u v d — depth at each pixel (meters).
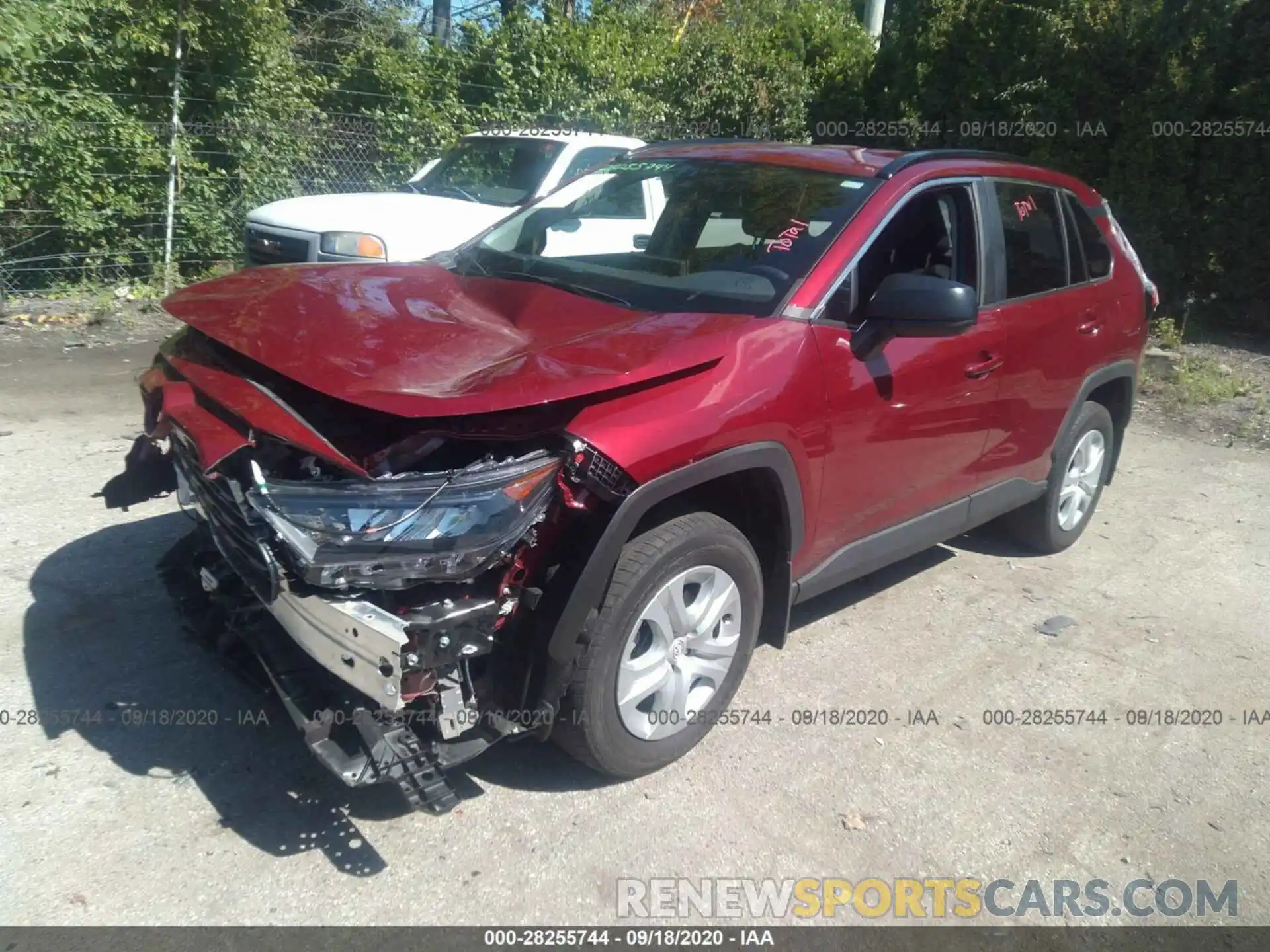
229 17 9.97
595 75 12.63
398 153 11.43
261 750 3.54
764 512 3.72
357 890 2.99
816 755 3.79
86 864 2.99
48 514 5.14
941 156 4.52
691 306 3.77
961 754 3.87
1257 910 3.22
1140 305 5.75
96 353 8.26
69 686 3.80
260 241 8.12
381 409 2.85
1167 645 4.82
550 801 3.43
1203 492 6.98
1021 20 11.95
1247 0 10.59
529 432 3.04
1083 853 3.42
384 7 14.08
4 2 8.86
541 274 4.17
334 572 2.73
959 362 4.29
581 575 3.04
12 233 9.40
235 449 2.86
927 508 4.48
